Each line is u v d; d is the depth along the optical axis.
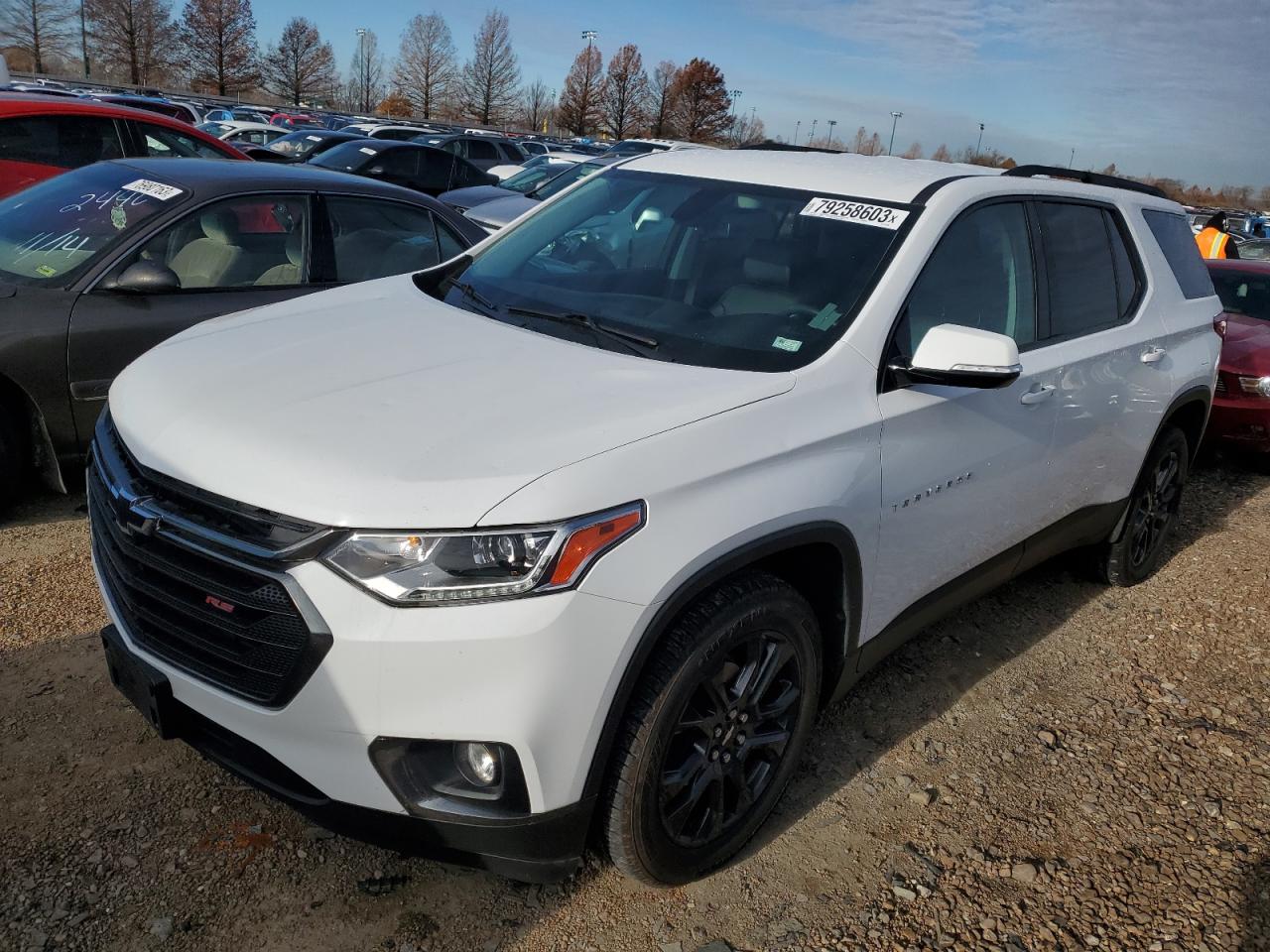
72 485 4.44
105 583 2.54
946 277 3.17
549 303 3.18
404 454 2.16
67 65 64.25
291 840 2.64
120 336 4.30
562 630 2.08
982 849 2.92
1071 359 3.67
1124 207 4.31
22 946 2.23
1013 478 3.47
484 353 2.74
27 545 4.06
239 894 2.45
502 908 2.50
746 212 3.34
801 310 2.95
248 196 4.91
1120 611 4.63
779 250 3.16
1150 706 3.82
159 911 2.37
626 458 2.23
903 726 3.51
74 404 4.22
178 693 2.31
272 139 27.38
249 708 2.17
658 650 2.33
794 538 2.54
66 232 4.57
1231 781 3.37
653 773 2.34
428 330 2.95
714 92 78.06
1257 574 5.19
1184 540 5.68
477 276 3.50
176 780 2.81
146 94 44.91
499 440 2.22
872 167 3.57
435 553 2.03
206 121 34.81
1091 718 3.70
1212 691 3.97
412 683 2.04
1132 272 4.28
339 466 2.12
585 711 2.16
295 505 2.07
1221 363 6.94
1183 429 4.93
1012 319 3.50
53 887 2.40
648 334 2.93
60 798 2.69
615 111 77.56
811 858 2.80
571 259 3.45
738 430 2.46
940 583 3.31
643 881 2.53
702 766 2.52
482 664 2.04
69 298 4.23
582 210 3.71
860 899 2.66
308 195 5.15
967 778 3.25
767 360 2.78
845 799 3.08
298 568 2.05
